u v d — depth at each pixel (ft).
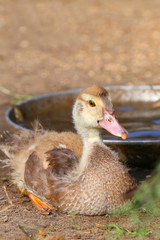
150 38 59.00
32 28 66.33
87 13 75.10
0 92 40.68
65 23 68.80
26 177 19.99
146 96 30.99
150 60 50.03
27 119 28.68
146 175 22.27
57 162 19.11
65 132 23.26
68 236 16.63
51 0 86.43
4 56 53.01
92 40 59.31
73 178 18.44
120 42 57.93
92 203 17.89
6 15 74.13
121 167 18.60
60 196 18.28
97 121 19.52
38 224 17.75
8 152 23.13
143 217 18.15
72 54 53.57
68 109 30.30
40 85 42.75
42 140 21.95
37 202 19.36
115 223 17.69
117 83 42.24
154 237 16.42
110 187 18.02
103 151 18.97
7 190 21.57
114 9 77.97
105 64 49.16
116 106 29.94
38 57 52.70
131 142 22.04
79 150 21.13
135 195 18.67
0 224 17.85
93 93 19.65
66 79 44.42
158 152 22.04
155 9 76.59
